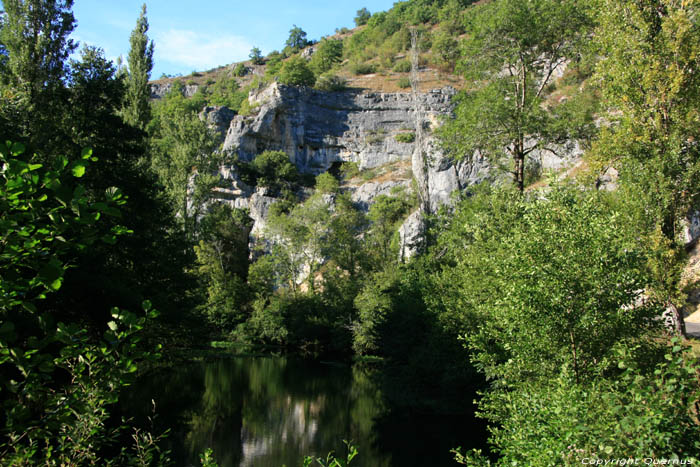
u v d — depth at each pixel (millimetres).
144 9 30578
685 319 24016
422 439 16953
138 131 20234
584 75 31016
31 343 3434
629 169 14539
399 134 81250
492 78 21141
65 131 17188
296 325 46781
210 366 32719
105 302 13672
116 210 3320
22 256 3121
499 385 10680
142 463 4777
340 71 110688
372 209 67250
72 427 3963
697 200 14164
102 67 19609
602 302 7488
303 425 19266
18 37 17500
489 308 9508
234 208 70625
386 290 36562
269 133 79250
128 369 3783
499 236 14867
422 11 118625
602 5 15664
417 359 22016
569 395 5746
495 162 20391
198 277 26141
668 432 4316
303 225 58969
